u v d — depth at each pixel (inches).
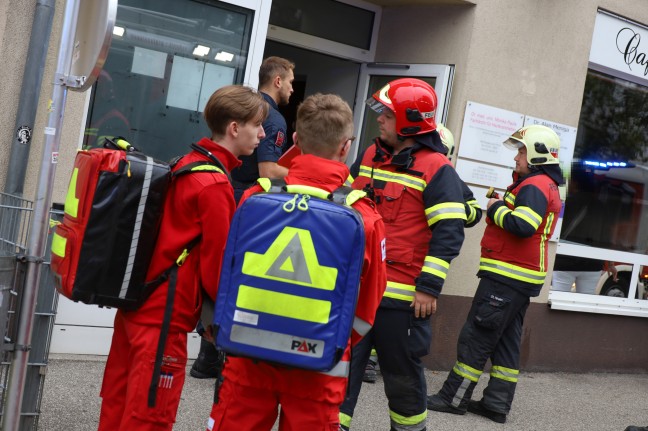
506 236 248.4
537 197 241.3
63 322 233.9
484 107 296.4
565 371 339.9
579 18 321.1
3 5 210.4
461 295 300.4
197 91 251.1
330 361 116.8
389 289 175.6
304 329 116.1
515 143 252.7
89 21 131.3
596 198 352.5
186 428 198.2
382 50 317.7
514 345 254.5
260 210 119.3
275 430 203.8
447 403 253.4
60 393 206.8
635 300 367.9
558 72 317.7
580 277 350.0
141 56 240.7
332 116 128.8
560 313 335.6
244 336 117.0
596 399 302.4
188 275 134.7
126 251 128.9
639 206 367.9
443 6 299.4
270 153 221.8
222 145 141.3
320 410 123.9
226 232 132.6
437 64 296.8
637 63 348.5
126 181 128.3
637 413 289.9
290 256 116.7
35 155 220.2
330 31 306.7
